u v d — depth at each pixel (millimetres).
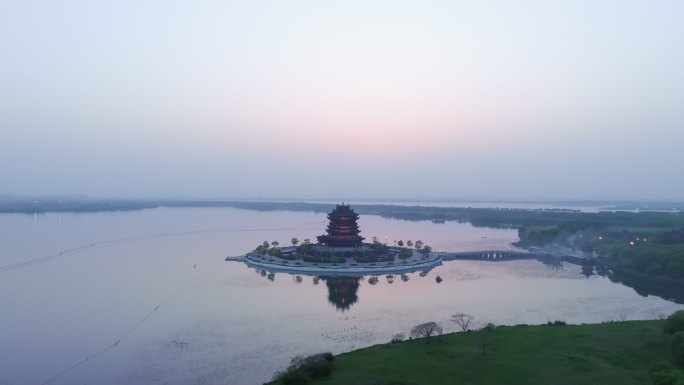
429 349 88438
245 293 155750
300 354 96812
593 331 97250
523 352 85250
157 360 94250
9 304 137125
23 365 92062
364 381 72312
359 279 182500
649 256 189000
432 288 165375
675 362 78312
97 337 108438
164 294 152500
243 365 91375
